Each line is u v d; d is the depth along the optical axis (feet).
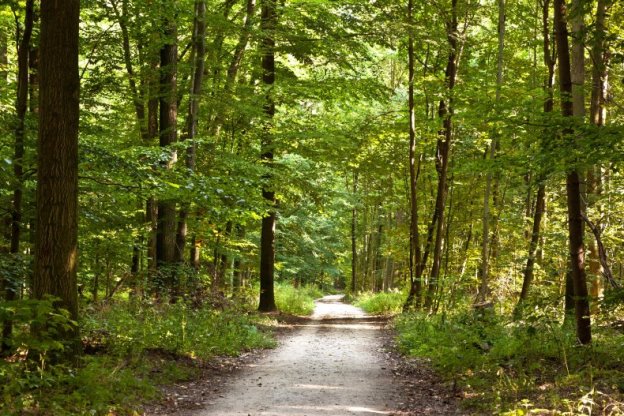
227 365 36.60
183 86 54.65
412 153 71.77
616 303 27.68
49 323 21.88
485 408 23.85
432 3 64.85
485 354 33.37
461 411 24.59
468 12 65.67
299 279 169.89
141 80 50.49
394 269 140.77
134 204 55.93
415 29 62.54
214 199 33.14
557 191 62.18
